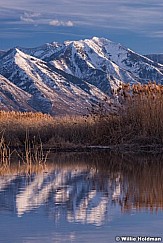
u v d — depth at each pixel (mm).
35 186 32375
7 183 33625
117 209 25516
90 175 37469
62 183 33625
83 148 55812
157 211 25125
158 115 55562
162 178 35844
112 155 51250
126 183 33531
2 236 20922
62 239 20531
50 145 55969
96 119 58125
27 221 23219
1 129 56594
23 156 50438
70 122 59844
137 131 56344
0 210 25422
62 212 24938
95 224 22781
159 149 54125
